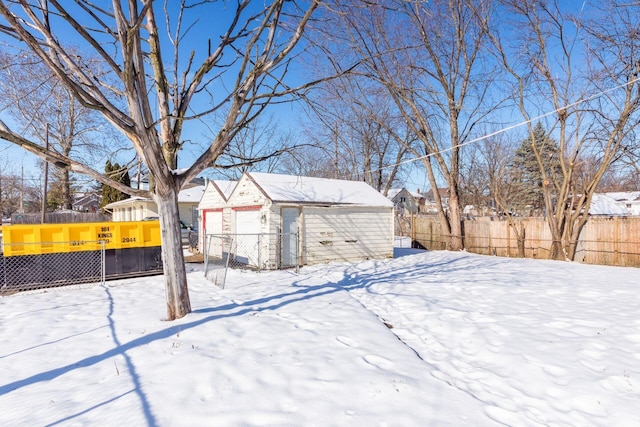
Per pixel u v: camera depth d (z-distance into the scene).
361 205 14.16
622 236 13.01
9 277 8.62
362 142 26.58
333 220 13.72
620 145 14.24
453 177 18.47
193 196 22.33
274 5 4.86
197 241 18.62
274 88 5.84
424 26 16.44
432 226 19.77
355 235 14.27
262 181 13.23
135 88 4.84
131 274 10.27
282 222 12.49
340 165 26.34
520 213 34.59
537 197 35.12
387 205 14.93
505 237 16.59
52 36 4.81
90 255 9.68
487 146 29.42
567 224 14.48
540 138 26.72
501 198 21.52
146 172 7.43
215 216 15.82
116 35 5.20
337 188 14.98
